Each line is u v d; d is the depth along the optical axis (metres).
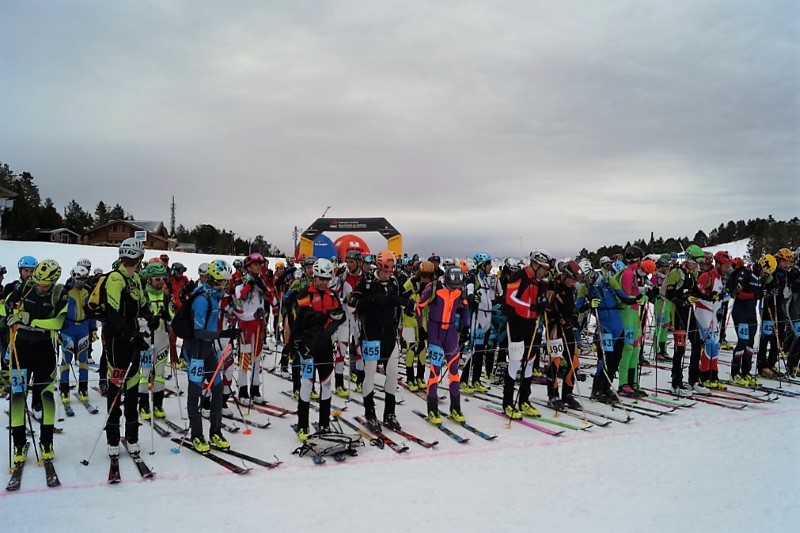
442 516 4.16
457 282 6.54
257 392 7.63
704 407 7.43
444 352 6.76
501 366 9.24
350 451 5.53
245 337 7.39
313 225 23.53
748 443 5.85
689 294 8.33
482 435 6.19
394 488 4.70
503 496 4.53
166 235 57.84
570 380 7.38
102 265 24.86
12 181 83.38
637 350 8.01
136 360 5.33
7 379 6.75
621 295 7.62
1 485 4.74
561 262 7.34
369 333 6.40
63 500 4.43
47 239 50.25
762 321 9.55
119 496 4.52
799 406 7.45
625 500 4.43
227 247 78.62
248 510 4.27
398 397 8.14
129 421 5.36
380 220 23.27
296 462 5.35
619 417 6.91
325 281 5.82
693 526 3.97
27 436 6.08
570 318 7.34
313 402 7.74
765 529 3.91
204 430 6.38
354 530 3.93
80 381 7.53
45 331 5.21
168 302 6.79
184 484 4.79
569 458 5.45
